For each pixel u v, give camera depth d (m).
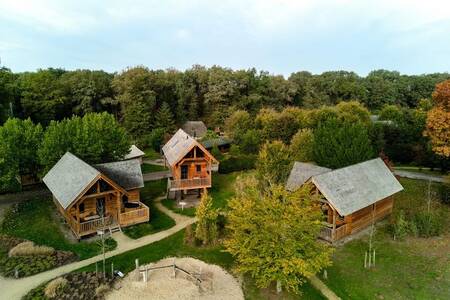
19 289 27.47
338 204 34.41
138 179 41.03
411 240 37.09
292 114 71.75
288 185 39.72
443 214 43.44
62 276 29.00
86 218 36.75
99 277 28.92
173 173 47.12
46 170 45.31
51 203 44.62
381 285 29.53
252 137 66.50
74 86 86.12
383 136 68.62
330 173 36.81
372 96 125.12
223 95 97.69
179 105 95.44
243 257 26.80
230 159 60.03
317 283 29.50
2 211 41.94
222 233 36.56
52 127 48.88
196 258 32.66
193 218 41.31
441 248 35.50
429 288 29.16
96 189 35.97
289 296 27.69
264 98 104.31
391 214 43.62
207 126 99.19
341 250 34.66
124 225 37.97
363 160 47.28
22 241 34.66
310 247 26.16
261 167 43.28
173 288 27.47
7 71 69.25
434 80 131.12
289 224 25.47
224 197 47.97
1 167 42.88
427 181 55.69
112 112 92.88
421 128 67.12
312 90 113.38
